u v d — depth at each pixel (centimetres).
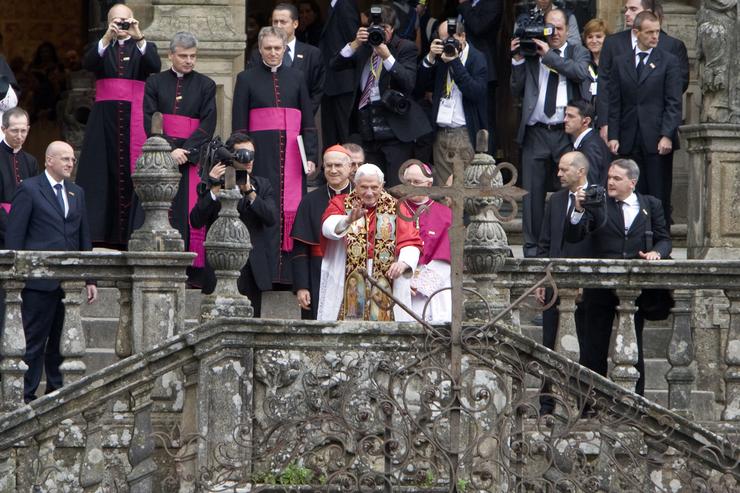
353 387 3872
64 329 3972
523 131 5259
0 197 4638
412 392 3925
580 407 3897
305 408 3912
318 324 3909
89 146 5112
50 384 4406
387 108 5300
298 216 4444
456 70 5288
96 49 5100
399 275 4156
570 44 5309
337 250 4266
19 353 3925
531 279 4047
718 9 5109
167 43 5841
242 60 5916
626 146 5112
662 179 5122
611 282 4056
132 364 3869
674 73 5078
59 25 8806
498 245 3947
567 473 3891
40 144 7725
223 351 3884
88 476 3884
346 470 3828
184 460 3897
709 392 4341
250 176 4559
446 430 3916
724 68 5091
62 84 7794
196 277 4781
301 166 4944
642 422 3947
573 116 4969
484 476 3825
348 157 4444
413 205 4253
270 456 3884
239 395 3894
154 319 3984
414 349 3888
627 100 5100
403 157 5338
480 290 3969
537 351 3912
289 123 4931
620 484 3956
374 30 5219
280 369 3900
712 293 4756
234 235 3931
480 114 5394
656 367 4938
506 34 6650
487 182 3866
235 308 3912
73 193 4447
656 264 4053
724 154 5078
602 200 4241
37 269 3922
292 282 4556
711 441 3962
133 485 3894
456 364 3841
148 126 4900
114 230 5119
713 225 5088
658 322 5159
